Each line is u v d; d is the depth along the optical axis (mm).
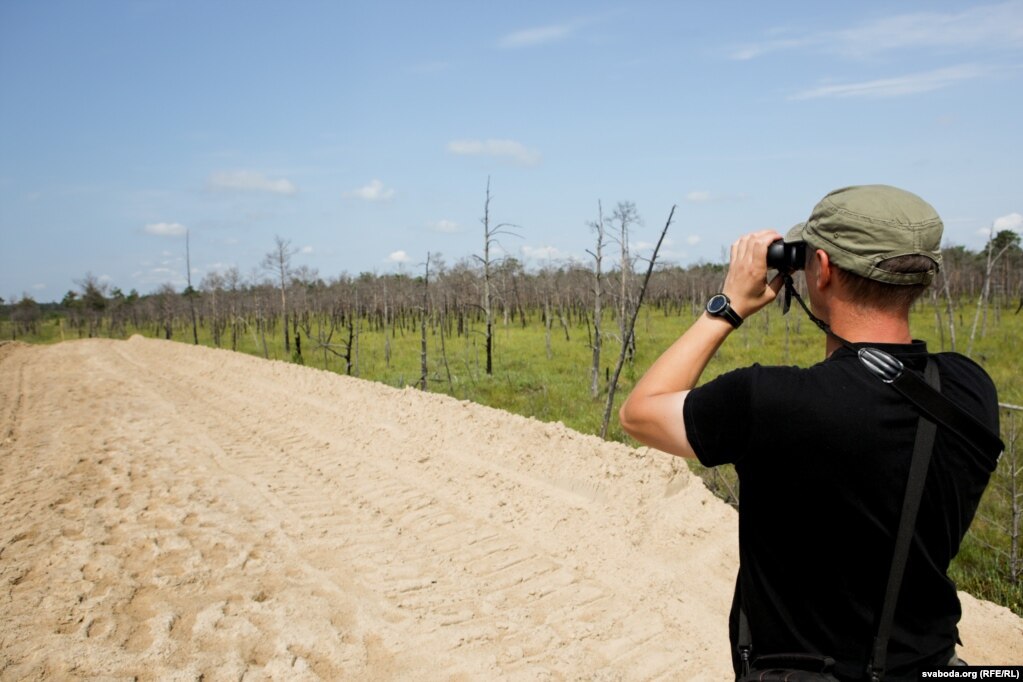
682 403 1270
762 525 1222
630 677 3623
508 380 18641
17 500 6809
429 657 3881
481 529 5711
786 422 1140
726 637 3994
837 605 1170
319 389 12891
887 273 1164
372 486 7043
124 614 4387
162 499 6777
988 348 21250
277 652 3938
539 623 4215
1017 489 6938
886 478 1112
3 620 4270
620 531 5344
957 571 5801
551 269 51344
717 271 56312
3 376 19172
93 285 68125
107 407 12531
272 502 6648
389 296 51594
